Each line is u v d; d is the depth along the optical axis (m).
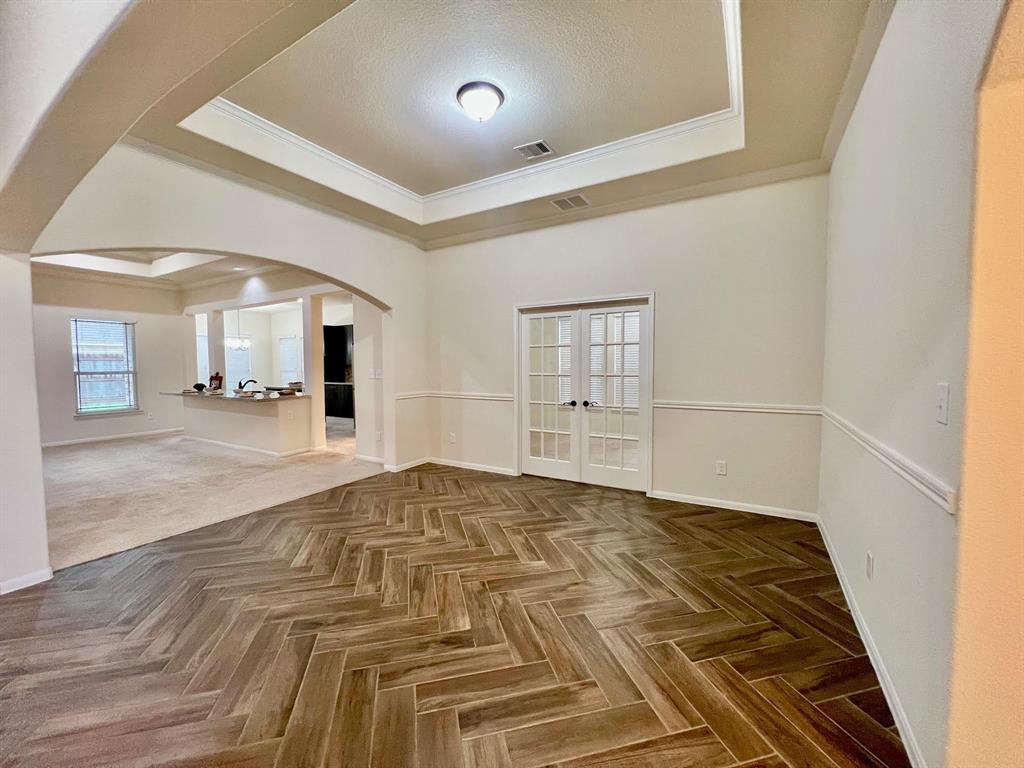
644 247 3.96
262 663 1.84
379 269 4.73
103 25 1.20
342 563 2.76
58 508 3.82
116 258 6.74
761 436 3.54
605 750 1.42
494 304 4.89
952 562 1.11
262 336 11.37
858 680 1.71
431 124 3.17
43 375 6.73
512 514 3.61
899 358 1.59
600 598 2.33
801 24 1.85
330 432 8.24
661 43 2.37
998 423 1.04
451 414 5.29
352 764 1.37
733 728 1.50
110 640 1.99
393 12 2.14
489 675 1.76
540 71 2.60
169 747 1.43
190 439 7.26
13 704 1.62
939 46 1.28
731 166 3.29
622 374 4.23
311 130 3.25
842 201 2.69
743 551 2.87
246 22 1.20
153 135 2.79
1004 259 1.03
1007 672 1.07
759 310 3.49
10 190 1.95
